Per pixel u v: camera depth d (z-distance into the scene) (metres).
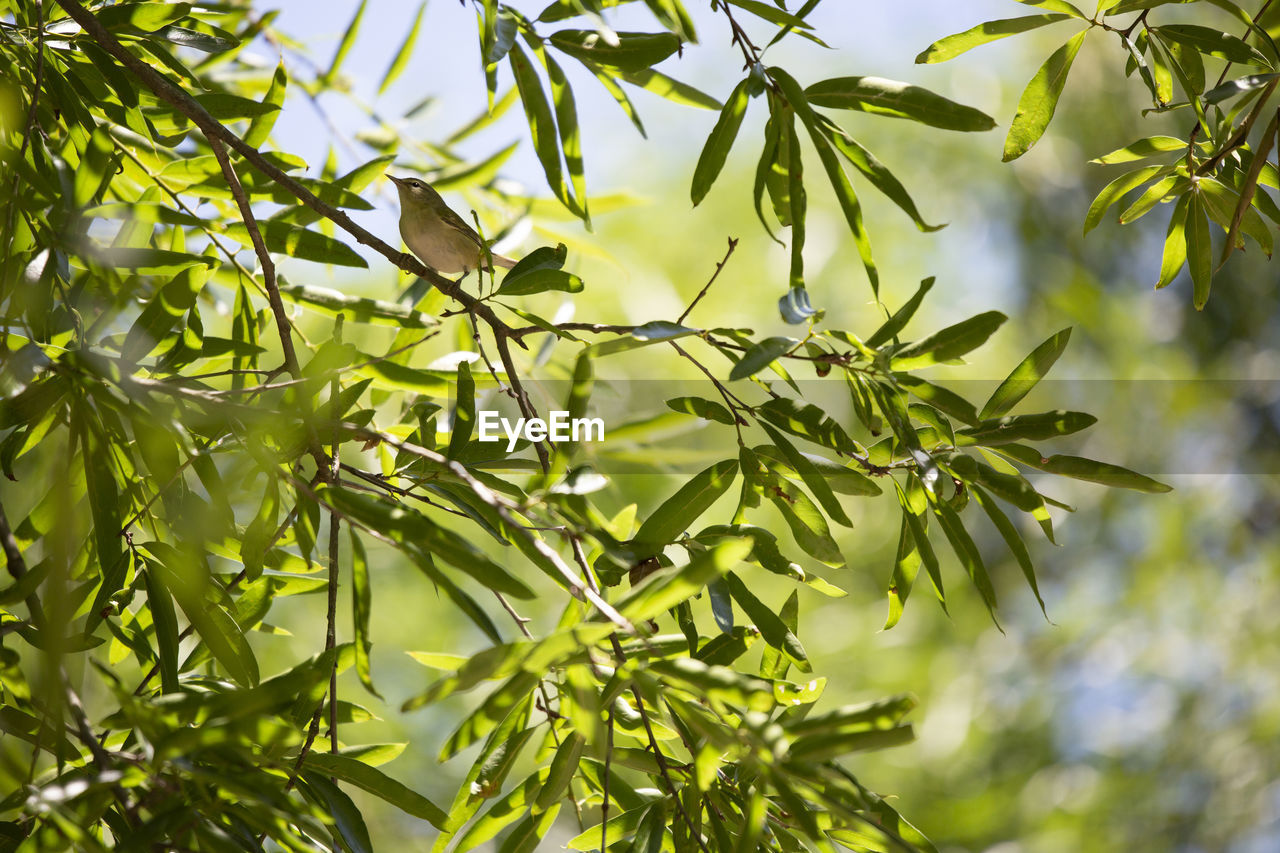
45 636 2.05
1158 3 2.26
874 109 2.27
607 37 2.25
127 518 2.25
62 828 2.06
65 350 2.14
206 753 2.14
